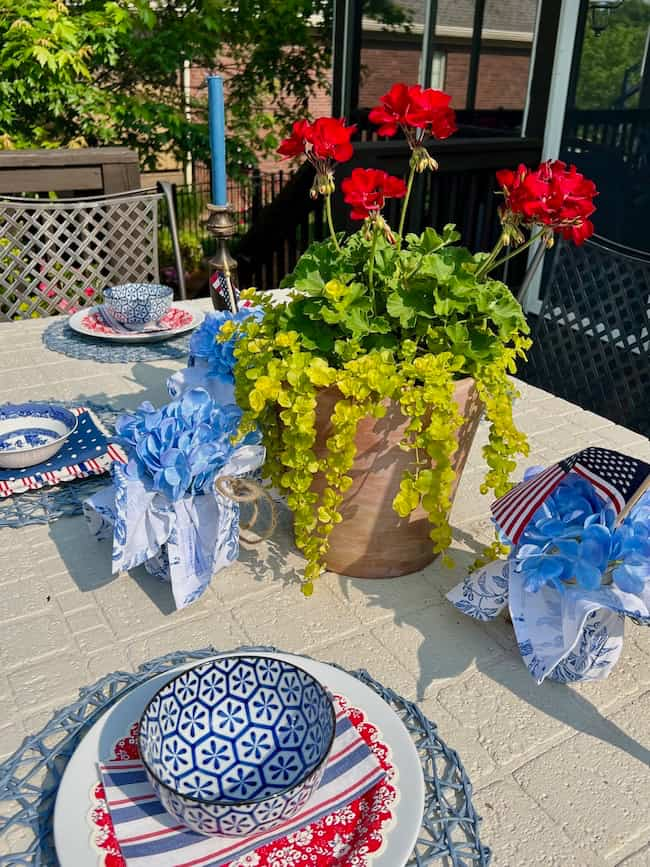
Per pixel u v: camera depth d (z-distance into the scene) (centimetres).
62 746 69
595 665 80
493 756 73
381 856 56
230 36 641
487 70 452
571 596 76
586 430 140
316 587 96
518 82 433
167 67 591
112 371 156
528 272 97
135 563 87
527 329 94
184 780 60
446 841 62
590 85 369
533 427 141
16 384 148
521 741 74
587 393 203
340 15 542
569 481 80
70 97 530
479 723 76
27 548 101
